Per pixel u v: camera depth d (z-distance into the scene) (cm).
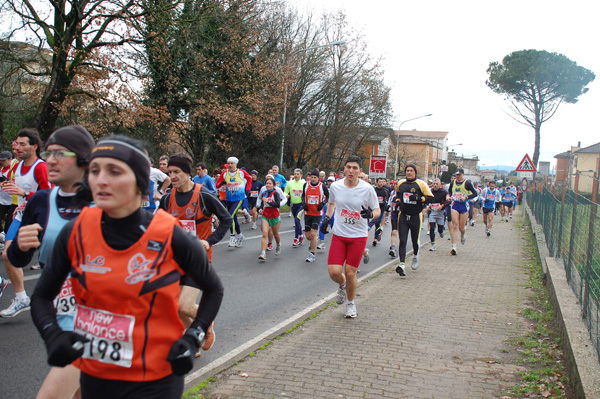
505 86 5197
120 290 195
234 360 454
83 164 280
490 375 430
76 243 200
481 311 646
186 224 504
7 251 279
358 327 568
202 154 2645
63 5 1561
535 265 1044
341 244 612
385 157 2092
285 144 3216
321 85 3441
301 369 435
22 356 446
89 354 201
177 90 2067
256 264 988
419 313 634
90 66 1633
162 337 202
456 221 1214
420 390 395
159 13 1661
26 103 1698
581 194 650
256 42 2423
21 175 580
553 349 490
